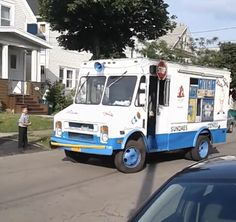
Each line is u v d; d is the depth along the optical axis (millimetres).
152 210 3760
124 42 24031
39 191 10297
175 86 14555
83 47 24500
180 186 3904
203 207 3602
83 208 8906
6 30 29062
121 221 8031
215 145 21016
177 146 14789
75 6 21172
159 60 13820
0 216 8227
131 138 13156
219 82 16672
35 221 7945
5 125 22047
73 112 13609
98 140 12773
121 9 21234
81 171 12945
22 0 34688
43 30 37500
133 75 13398
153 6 22281
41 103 30672
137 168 13109
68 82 40156
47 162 14305
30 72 34938
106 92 13672
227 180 3812
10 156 15336
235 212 3479
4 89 28625
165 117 14234
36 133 20922
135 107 13188
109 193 10266
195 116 15500
